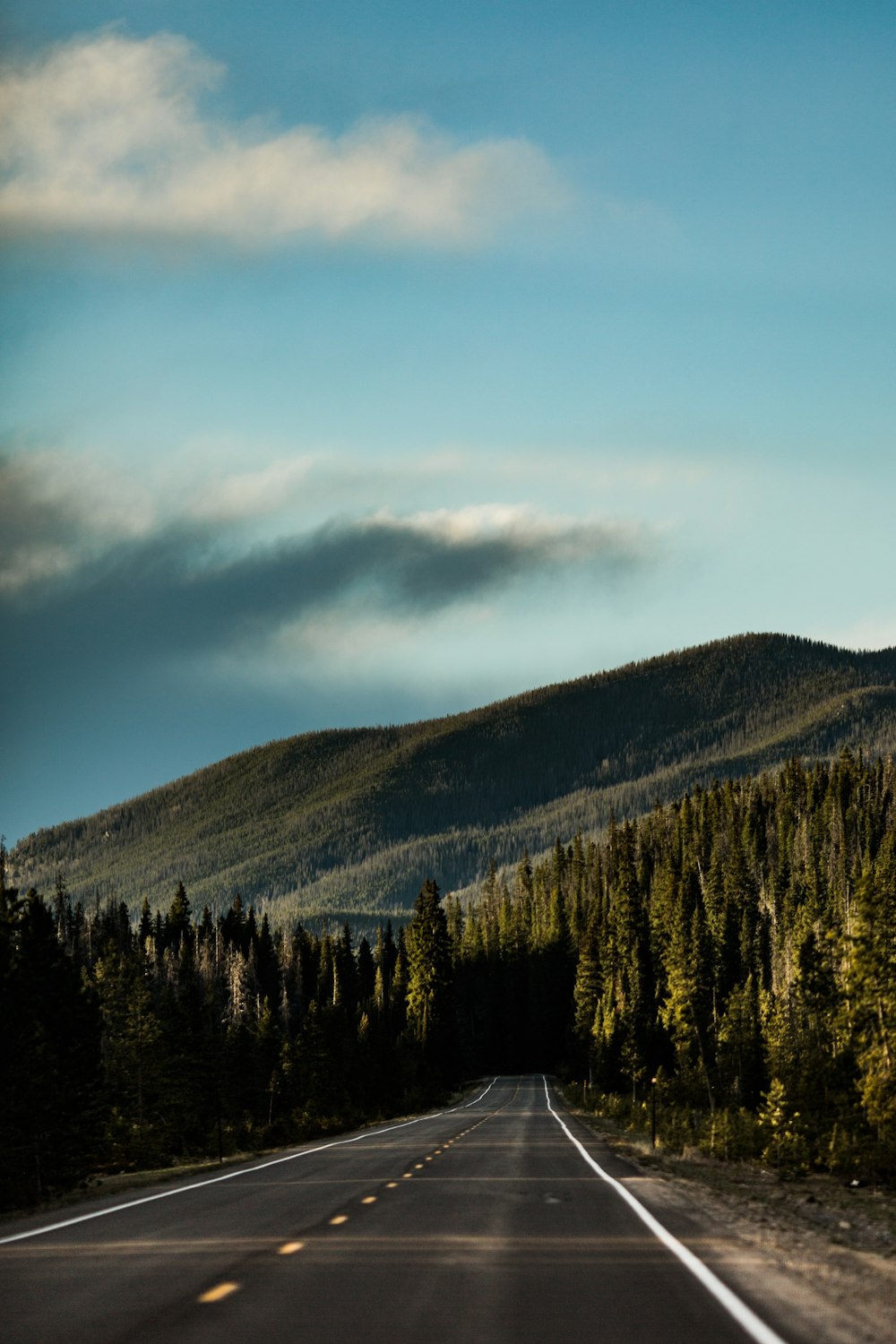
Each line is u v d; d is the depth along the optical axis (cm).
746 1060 16350
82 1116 8394
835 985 11906
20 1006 7750
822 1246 2969
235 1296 2053
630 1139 9562
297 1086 15575
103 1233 3109
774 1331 1748
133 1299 2038
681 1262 2478
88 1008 10038
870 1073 8981
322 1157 6688
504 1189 4300
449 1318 1847
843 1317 1881
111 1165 10006
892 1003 9112
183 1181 5288
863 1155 7281
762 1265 2466
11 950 7938
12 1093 7438
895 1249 3247
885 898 9506
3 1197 5534
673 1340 1681
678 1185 5016
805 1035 11875
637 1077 19225
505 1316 1861
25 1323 1834
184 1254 2608
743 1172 7075
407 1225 3119
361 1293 2075
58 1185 7262
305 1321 1827
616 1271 2328
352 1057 18875
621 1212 3506
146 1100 13138
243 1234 2977
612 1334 1725
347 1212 3459
